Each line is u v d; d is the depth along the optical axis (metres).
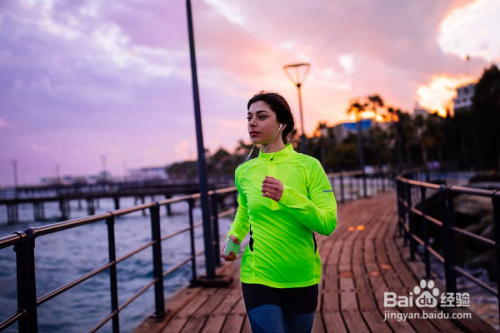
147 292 8.96
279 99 1.96
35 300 2.23
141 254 14.53
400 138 44.97
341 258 6.82
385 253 7.12
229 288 5.24
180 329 3.81
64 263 15.18
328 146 72.88
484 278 7.62
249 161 2.03
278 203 1.84
